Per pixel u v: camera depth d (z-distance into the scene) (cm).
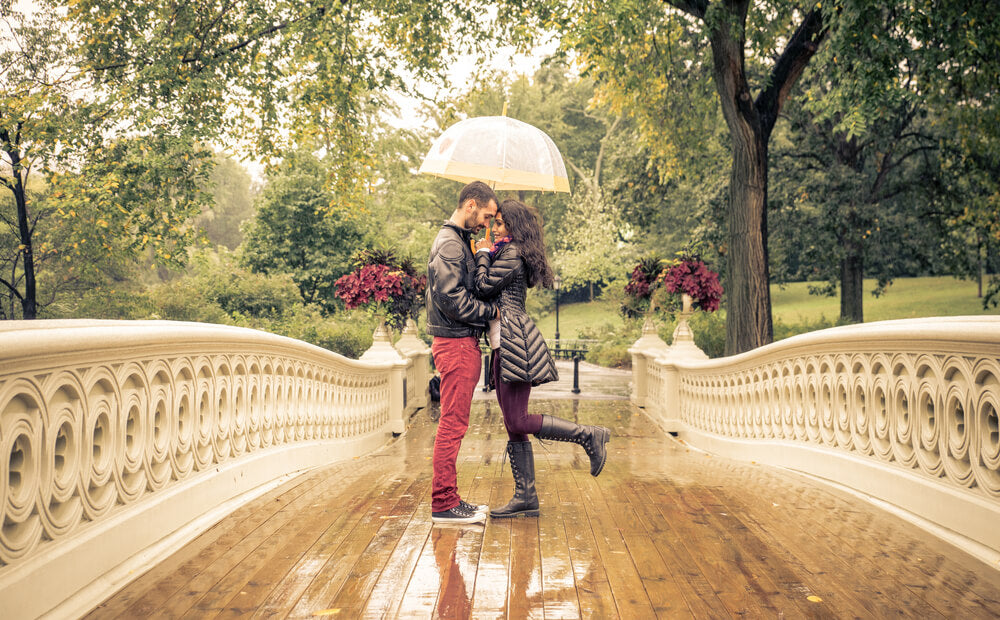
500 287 385
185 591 278
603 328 3634
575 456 732
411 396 1289
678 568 306
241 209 7812
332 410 731
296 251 3491
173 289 2505
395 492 481
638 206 2294
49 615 245
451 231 388
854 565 309
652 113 1694
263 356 516
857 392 482
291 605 263
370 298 1030
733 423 775
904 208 2389
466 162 436
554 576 296
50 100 1393
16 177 1702
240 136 1516
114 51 1436
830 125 2244
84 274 2117
